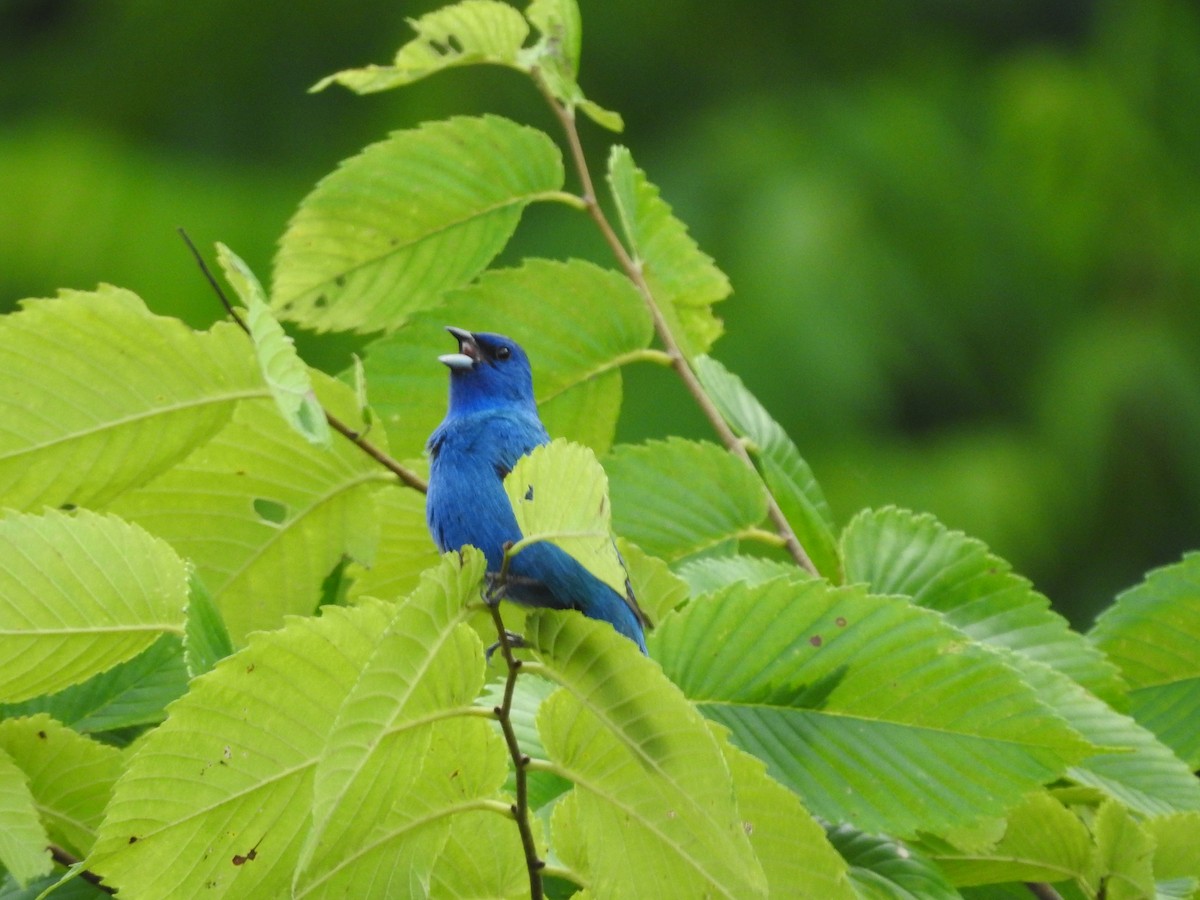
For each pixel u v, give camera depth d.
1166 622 6.32
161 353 5.15
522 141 6.32
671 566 6.19
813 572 6.17
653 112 21.95
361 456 5.67
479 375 7.15
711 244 19.31
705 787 3.83
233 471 5.63
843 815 4.91
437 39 6.29
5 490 5.26
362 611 3.84
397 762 3.85
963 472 18.70
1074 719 5.64
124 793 3.85
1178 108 22.50
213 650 4.50
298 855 3.96
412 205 6.23
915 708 4.99
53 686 4.61
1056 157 21.66
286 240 6.19
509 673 3.91
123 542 4.55
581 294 6.30
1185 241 21.56
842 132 20.98
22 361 5.08
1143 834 5.25
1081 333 20.86
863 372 18.39
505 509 6.75
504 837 4.34
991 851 5.45
